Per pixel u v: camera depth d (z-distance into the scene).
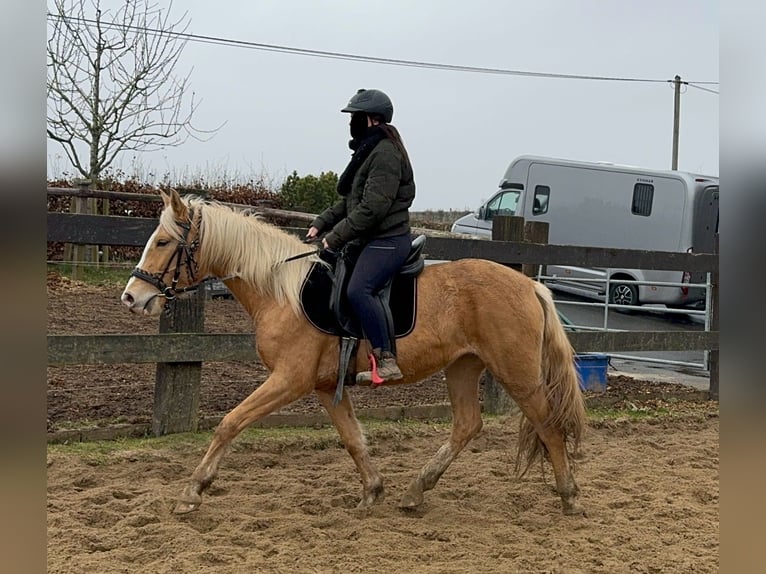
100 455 5.06
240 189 17.50
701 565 3.68
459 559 3.71
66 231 5.13
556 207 14.78
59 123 12.97
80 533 3.74
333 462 5.43
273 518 4.12
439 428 6.37
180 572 3.40
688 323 14.02
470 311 4.34
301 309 4.16
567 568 3.61
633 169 14.20
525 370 4.32
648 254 7.65
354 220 4.06
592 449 6.09
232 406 6.32
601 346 7.24
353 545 3.79
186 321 5.59
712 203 13.88
